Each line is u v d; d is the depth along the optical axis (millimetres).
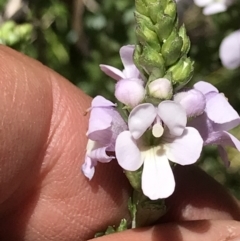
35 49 102
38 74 61
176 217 64
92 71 107
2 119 54
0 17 98
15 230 64
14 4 97
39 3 102
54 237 65
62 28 107
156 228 53
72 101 63
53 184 62
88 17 111
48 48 105
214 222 55
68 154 62
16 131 56
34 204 63
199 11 111
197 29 109
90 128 46
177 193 64
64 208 63
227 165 49
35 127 58
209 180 65
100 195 63
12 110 55
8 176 58
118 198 63
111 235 53
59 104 62
